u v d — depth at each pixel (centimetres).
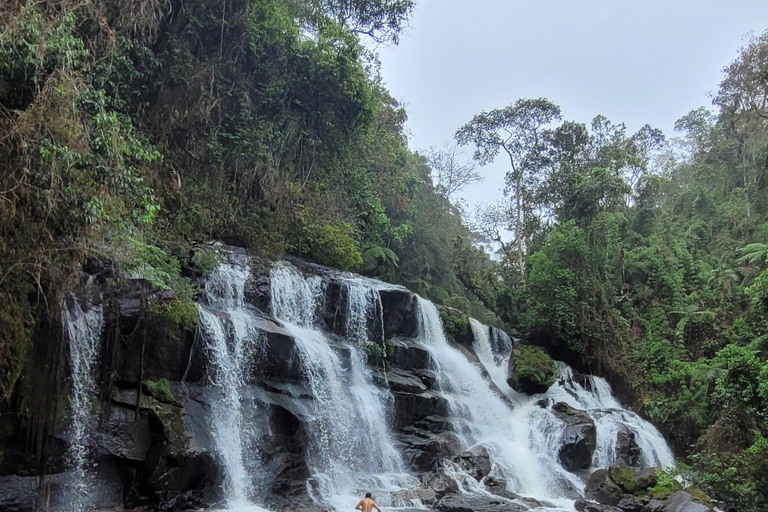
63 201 1038
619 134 4628
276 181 2269
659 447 2450
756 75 4331
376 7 2950
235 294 1842
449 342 2705
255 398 1571
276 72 2266
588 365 2994
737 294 3244
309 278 2103
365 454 1766
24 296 1091
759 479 1703
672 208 4984
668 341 3094
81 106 1122
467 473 1825
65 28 1067
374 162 3453
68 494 1212
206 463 1348
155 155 1394
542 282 3148
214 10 2019
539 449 2161
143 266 1385
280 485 1490
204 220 1958
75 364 1272
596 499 1806
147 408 1344
